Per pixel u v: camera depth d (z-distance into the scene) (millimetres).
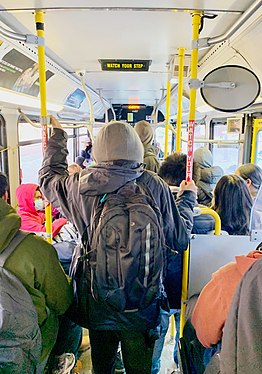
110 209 1518
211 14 1970
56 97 4781
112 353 1897
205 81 1937
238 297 948
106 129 1609
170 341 2850
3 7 1841
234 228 2320
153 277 1535
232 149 4754
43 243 1477
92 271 1531
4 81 3014
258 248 1415
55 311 1537
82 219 1706
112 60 3533
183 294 2010
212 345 1328
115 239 1483
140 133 3117
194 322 1415
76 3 1772
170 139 8797
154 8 1870
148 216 1506
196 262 1964
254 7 1676
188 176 1972
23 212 3279
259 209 1906
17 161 3775
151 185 1724
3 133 3441
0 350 1177
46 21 2193
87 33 2506
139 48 3002
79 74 4203
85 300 1634
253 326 874
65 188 1780
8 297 1215
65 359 1915
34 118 4465
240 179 2363
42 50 1981
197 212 2018
